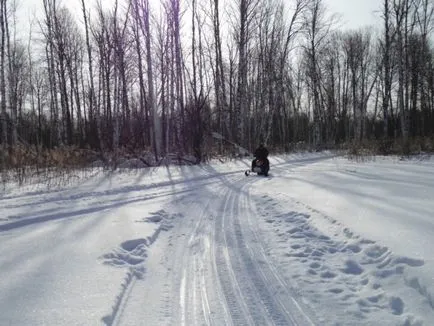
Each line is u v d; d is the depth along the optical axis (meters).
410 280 4.71
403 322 4.02
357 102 61.72
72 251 6.23
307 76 49.41
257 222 8.58
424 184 11.43
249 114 36.03
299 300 4.70
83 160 17.92
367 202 9.05
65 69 35.41
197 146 23.25
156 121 29.66
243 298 4.77
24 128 45.09
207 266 5.89
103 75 29.75
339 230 7.11
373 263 5.58
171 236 7.58
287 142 44.94
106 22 32.34
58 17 32.41
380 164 18.89
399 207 8.27
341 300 4.68
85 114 39.19
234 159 26.03
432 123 48.69
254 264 5.94
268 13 34.88
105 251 6.24
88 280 5.06
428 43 43.34
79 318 4.01
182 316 4.31
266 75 36.81
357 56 58.16
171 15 28.11
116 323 4.11
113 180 14.84
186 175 17.08
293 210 9.09
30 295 4.54
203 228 8.13
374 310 4.39
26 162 15.21
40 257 5.92
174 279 5.39
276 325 4.11
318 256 6.17
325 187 12.06
